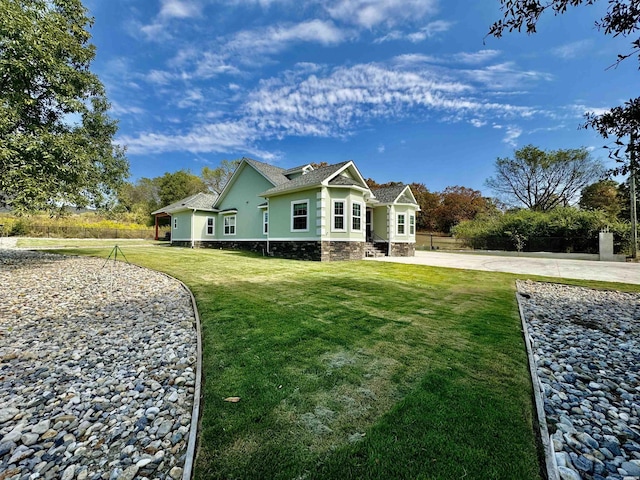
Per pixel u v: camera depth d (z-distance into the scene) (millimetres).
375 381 2709
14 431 2088
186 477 1662
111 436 2053
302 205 13289
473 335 3906
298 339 3713
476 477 1655
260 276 8352
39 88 9633
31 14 8734
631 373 3020
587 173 24844
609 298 6316
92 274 8586
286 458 1799
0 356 3311
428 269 10414
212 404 2365
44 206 8656
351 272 9289
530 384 2686
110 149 13438
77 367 3096
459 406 2318
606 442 1998
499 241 20703
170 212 22234
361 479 1639
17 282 7305
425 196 36281
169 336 3941
